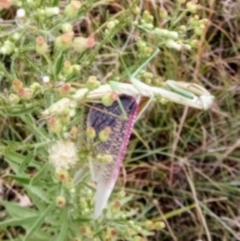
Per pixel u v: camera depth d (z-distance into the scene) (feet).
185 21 0.86
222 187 0.90
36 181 0.60
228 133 0.91
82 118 0.57
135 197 0.88
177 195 0.91
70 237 0.64
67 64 0.54
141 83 0.57
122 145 0.55
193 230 0.89
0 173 0.84
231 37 0.93
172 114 0.91
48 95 0.56
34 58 0.66
